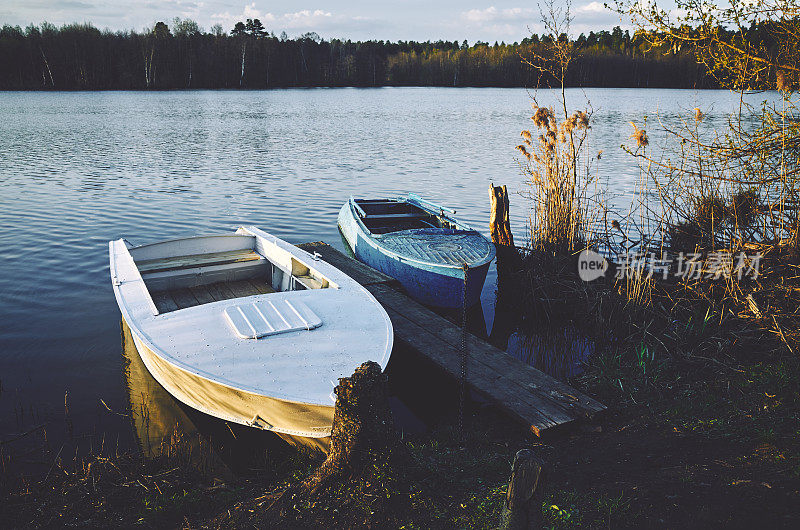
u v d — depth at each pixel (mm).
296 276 8828
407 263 9820
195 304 8438
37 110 47344
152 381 7211
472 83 108750
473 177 20922
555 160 10281
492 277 11695
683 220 10469
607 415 6059
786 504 3715
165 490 4887
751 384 6098
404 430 6320
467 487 4387
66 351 8008
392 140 31453
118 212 15773
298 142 30531
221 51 90812
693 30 6555
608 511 3904
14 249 12539
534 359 8078
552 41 10156
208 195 18031
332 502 3910
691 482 4230
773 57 6535
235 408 5621
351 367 5711
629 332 8289
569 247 10156
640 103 57281
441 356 7305
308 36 107625
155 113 46438
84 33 82812
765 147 6902
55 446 5766
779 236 8312
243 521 3979
